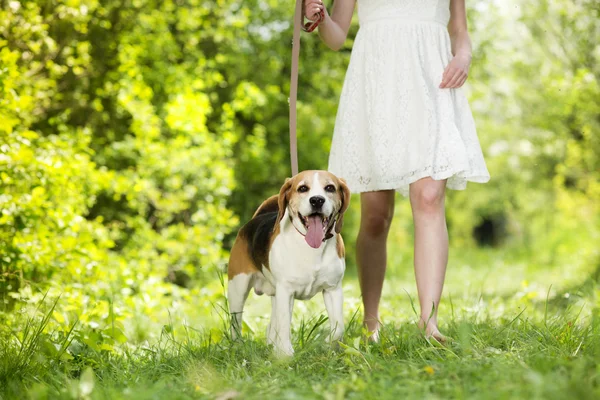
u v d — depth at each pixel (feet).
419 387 9.02
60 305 19.61
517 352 11.09
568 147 50.39
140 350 14.38
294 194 12.84
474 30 54.08
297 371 10.79
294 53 14.16
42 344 12.59
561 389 8.09
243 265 14.48
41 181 21.44
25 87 26.13
